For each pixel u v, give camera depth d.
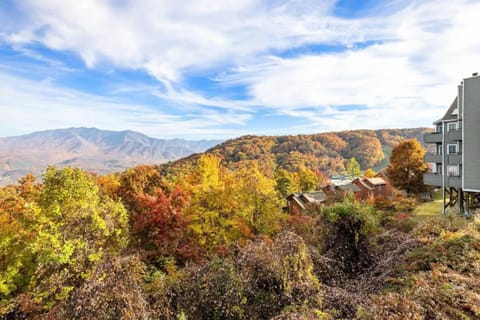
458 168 19.23
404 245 9.46
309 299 6.63
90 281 5.97
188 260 13.81
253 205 17.72
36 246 9.27
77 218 10.34
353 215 10.84
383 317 5.45
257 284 7.28
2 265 9.59
